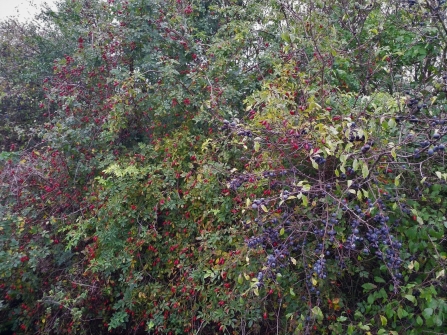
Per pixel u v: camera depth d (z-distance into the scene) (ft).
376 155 6.93
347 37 12.31
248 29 12.89
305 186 6.99
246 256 8.07
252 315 9.02
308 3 10.81
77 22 16.44
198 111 12.00
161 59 12.67
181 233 11.80
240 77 13.26
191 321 10.66
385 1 10.96
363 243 7.58
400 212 7.37
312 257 8.05
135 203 12.28
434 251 7.32
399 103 7.65
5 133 20.92
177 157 11.97
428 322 6.59
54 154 13.73
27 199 13.46
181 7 14.53
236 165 10.87
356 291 8.77
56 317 12.94
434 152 6.86
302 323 8.14
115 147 13.61
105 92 14.44
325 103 8.96
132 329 12.45
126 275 11.71
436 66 11.36
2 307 12.76
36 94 20.68
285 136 7.93
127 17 14.11
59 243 13.51
